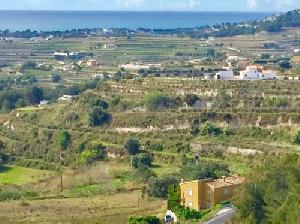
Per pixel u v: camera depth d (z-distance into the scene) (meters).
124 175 174.75
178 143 195.88
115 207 139.62
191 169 156.00
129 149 196.38
